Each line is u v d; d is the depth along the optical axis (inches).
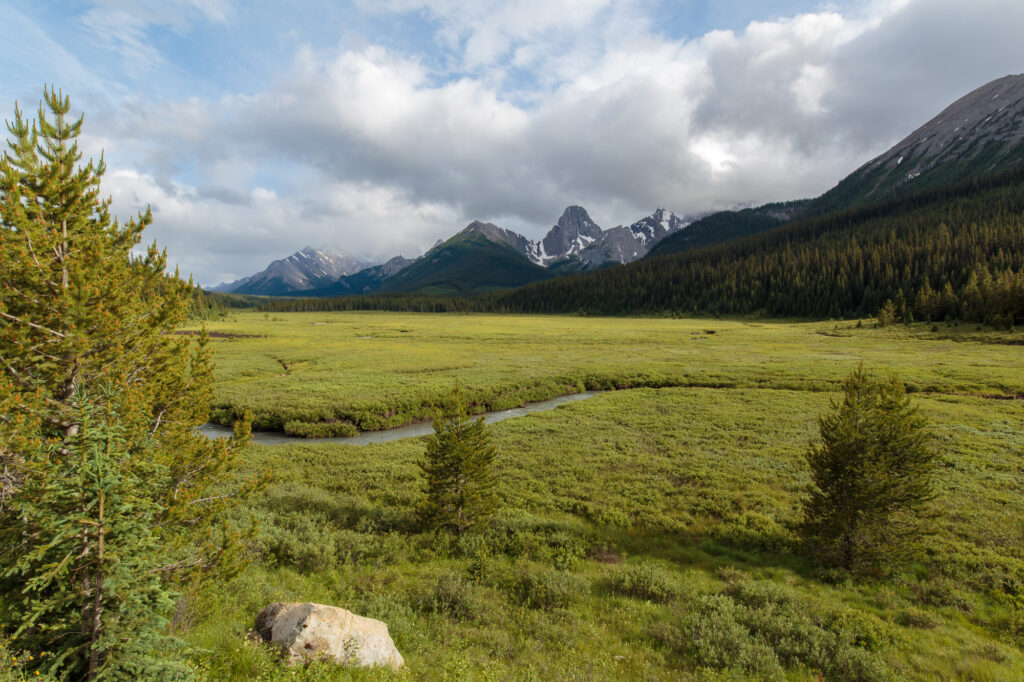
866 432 624.1
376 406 1626.5
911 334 3659.0
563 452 1157.1
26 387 353.7
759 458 1084.5
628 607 520.7
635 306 7844.5
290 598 458.9
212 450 409.7
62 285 373.7
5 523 274.4
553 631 458.6
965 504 800.3
